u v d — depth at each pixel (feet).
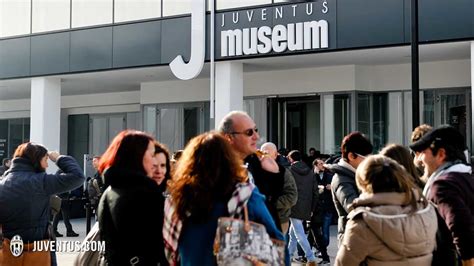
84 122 87.76
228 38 57.57
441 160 15.35
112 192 14.32
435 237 13.88
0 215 20.25
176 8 60.90
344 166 20.01
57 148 70.33
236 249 11.59
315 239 39.11
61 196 60.03
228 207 11.82
